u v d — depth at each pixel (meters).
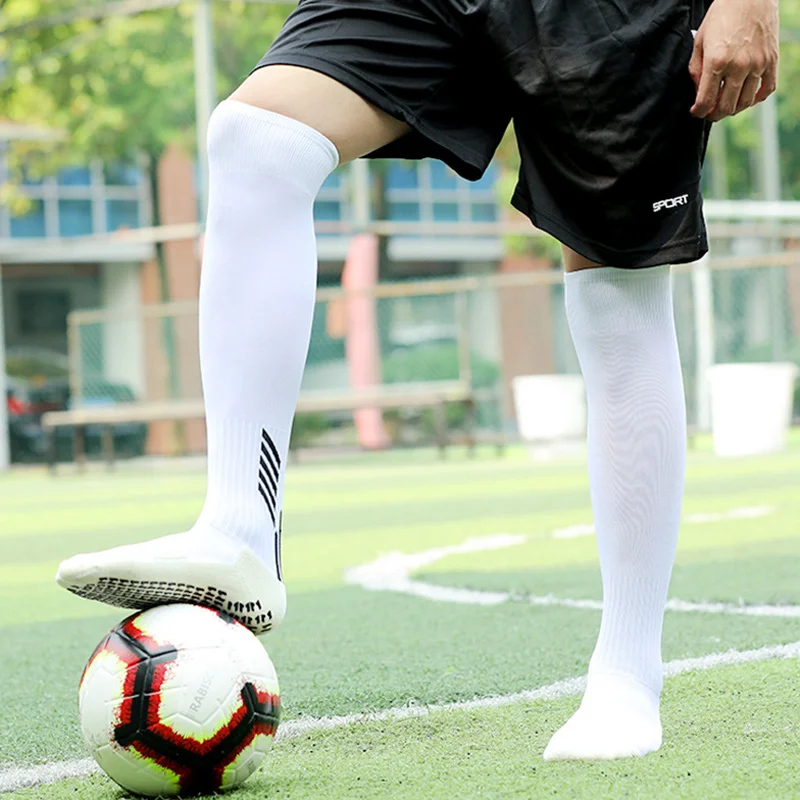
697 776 2.79
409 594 6.54
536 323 34.66
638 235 2.99
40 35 29.09
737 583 6.34
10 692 4.48
